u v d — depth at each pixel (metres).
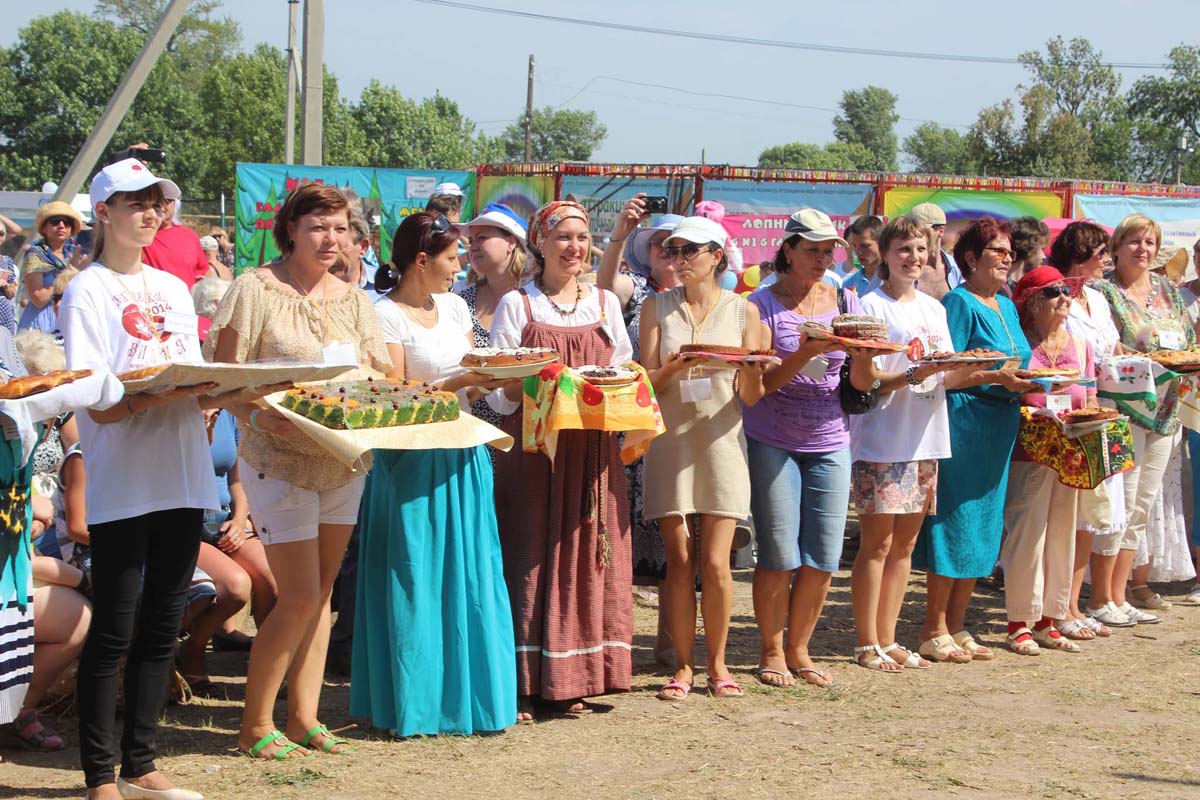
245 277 4.54
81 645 4.80
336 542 4.70
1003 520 6.69
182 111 61.59
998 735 5.15
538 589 5.23
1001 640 6.91
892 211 17.00
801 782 4.52
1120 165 66.38
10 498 4.13
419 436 4.41
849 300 5.90
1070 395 6.63
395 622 4.90
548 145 112.31
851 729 5.20
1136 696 5.81
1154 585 8.62
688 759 4.76
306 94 16.06
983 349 6.29
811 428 5.67
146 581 4.13
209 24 80.62
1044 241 7.11
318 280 4.70
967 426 6.27
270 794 4.26
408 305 5.11
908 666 6.27
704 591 5.58
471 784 4.43
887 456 6.03
